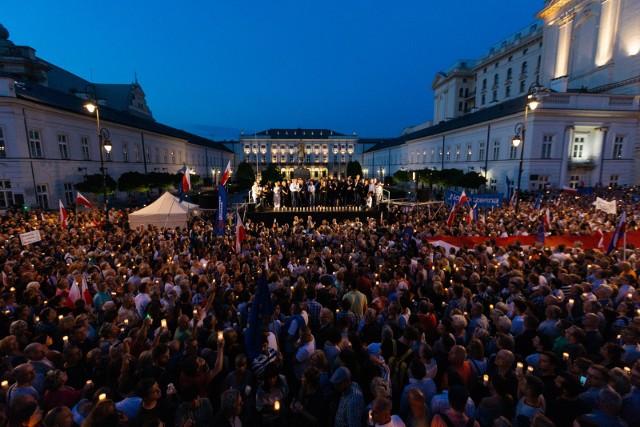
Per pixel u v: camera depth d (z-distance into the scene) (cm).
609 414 353
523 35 6181
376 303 688
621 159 3609
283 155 10769
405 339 524
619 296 686
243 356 462
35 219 1784
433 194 4644
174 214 1795
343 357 451
